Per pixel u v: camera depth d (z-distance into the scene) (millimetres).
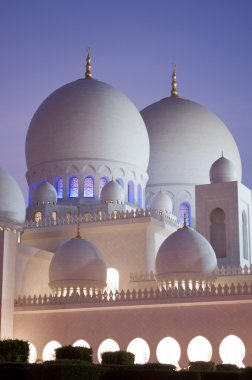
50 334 67125
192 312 62844
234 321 61312
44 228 81125
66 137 86312
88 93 88062
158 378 36000
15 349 45312
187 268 67062
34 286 74062
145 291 64625
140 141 88938
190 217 95188
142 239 77375
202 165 97125
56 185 86375
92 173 85438
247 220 86062
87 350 47656
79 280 68375
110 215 79125
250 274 72375
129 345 64375
